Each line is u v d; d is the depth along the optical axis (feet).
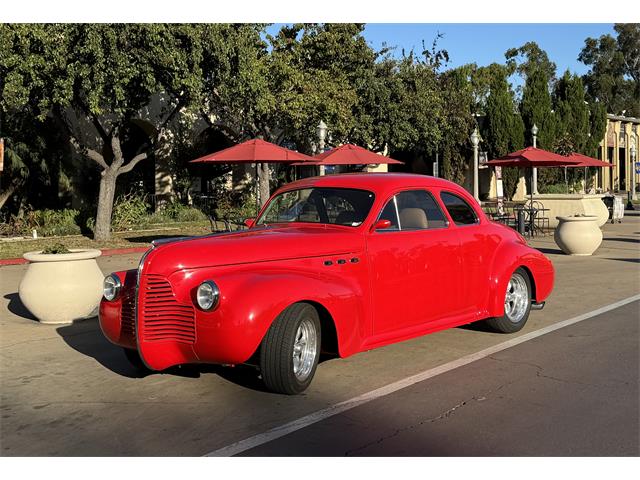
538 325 25.96
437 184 22.71
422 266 20.86
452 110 99.60
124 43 48.60
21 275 42.63
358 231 19.62
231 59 56.13
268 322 16.31
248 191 93.71
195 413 16.31
